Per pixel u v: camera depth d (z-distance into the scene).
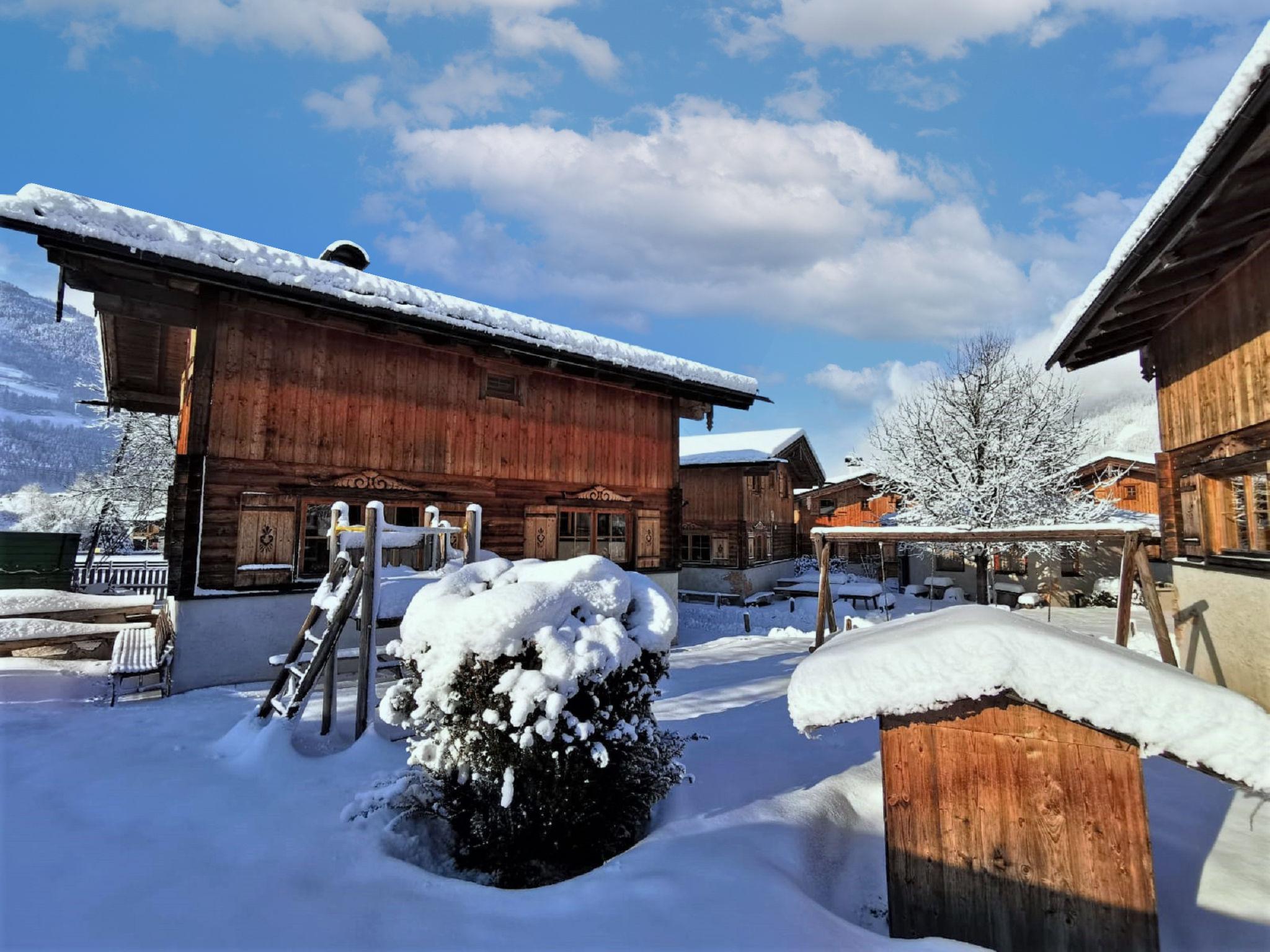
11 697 6.87
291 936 2.68
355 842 3.60
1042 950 2.63
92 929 2.64
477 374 11.37
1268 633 5.82
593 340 11.74
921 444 19.95
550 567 4.43
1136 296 6.70
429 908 2.96
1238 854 3.69
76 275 7.49
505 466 11.62
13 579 10.57
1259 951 2.88
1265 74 3.49
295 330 9.25
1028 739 2.75
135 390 13.08
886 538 10.11
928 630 3.02
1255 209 5.00
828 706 2.93
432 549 7.94
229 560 8.41
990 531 9.03
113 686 7.23
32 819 3.69
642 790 4.01
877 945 2.75
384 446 10.05
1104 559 19.50
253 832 3.66
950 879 2.82
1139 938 2.50
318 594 5.78
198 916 2.79
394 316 9.20
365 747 5.03
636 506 13.77
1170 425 7.93
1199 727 2.39
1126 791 2.58
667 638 4.34
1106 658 2.57
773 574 26.02
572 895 3.08
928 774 2.91
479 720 3.70
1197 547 7.36
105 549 27.77
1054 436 18.70
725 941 2.66
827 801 4.26
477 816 3.80
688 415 15.84
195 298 8.47
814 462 30.36
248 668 8.35
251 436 8.72
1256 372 5.80
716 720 6.15
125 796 4.11
